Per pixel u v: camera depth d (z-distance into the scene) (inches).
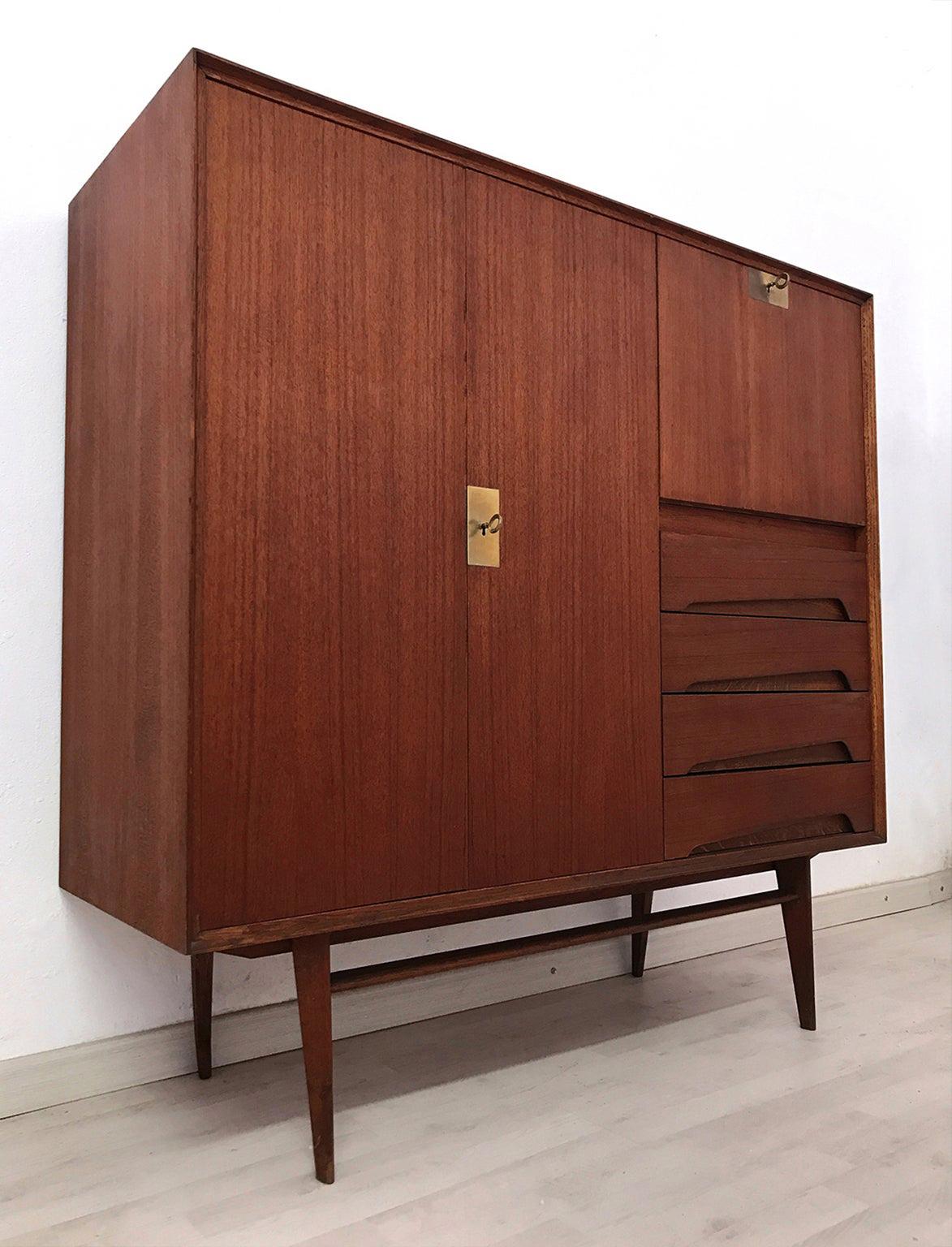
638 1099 65.2
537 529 62.8
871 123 125.5
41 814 64.7
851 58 123.0
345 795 54.4
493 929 85.5
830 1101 65.0
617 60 99.7
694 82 106.3
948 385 130.0
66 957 65.0
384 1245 48.1
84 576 62.6
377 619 55.9
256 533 51.7
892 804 123.3
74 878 62.8
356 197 55.9
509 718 61.0
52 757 65.3
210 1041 68.8
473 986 83.9
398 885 56.2
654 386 69.3
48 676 65.3
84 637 62.3
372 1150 58.1
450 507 59.0
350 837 54.5
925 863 127.6
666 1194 53.0
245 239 51.8
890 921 116.9
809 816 76.6
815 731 77.4
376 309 56.5
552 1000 86.0
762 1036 77.2
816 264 118.4
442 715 58.2
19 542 64.5
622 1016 81.9
